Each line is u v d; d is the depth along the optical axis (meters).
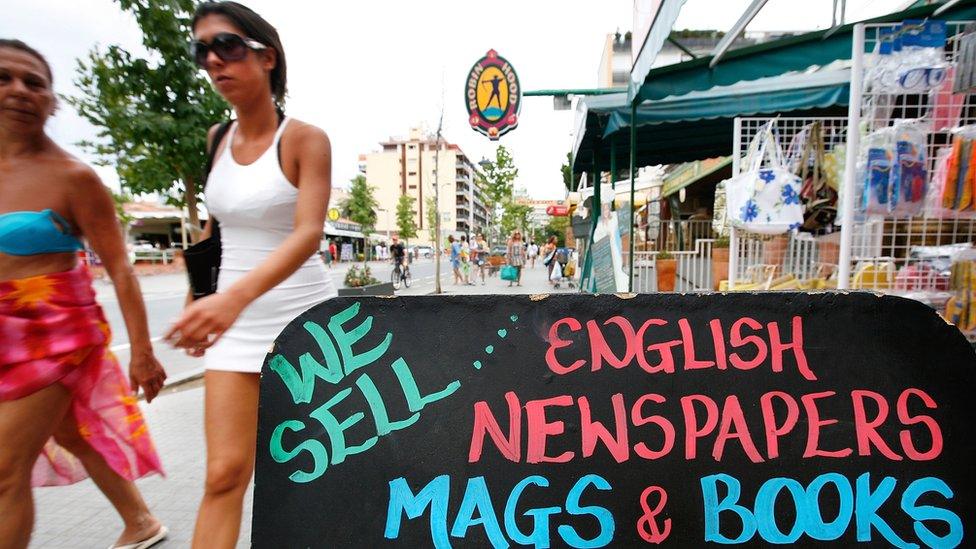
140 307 1.94
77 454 1.98
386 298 1.35
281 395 1.29
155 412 3.90
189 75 4.15
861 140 2.59
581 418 1.29
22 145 1.71
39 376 1.60
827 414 1.26
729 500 1.23
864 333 1.29
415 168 93.94
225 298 1.18
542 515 1.24
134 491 2.14
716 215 4.62
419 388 1.31
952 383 1.26
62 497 2.61
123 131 4.14
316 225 1.45
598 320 1.34
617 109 4.80
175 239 44.81
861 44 2.51
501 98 7.55
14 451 1.57
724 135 6.25
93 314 1.84
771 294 1.32
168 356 6.23
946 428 1.24
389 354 1.32
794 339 1.30
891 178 2.45
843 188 2.66
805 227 3.12
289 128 1.56
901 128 2.46
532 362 1.32
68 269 1.75
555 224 43.09
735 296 1.33
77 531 2.30
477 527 1.24
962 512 1.21
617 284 5.03
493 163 27.47
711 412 1.27
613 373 1.31
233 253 1.62
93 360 1.92
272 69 1.64
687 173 11.46
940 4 3.13
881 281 2.61
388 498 1.25
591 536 1.23
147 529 2.16
